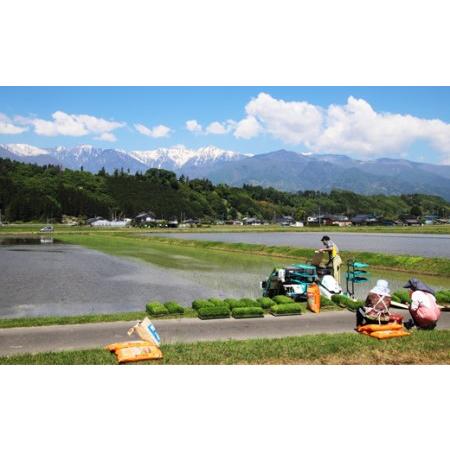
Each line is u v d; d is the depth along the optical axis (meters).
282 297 18.48
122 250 62.97
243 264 44.41
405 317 16.30
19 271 38.34
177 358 11.45
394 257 41.22
